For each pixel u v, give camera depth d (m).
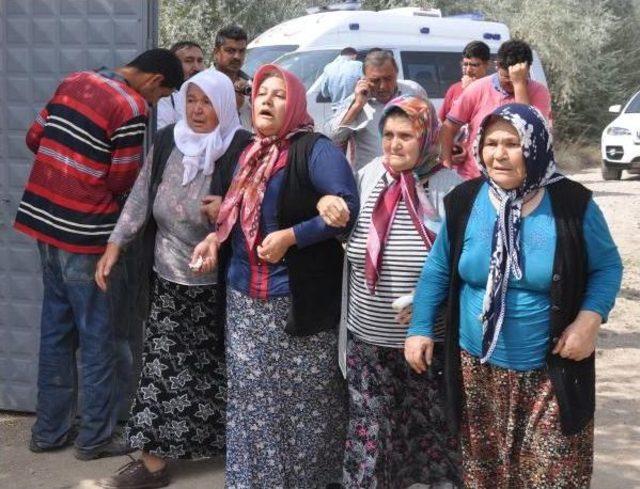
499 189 3.26
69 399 4.88
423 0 23.86
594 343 3.20
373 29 12.55
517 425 3.31
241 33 5.96
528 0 25.47
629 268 10.05
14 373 5.27
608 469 4.87
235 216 3.92
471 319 3.35
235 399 3.97
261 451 3.93
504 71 6.38
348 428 3.88
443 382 3.51
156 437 4.39
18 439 5.05
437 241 3.46
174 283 4.31
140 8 4.85
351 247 3.80
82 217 4.56
